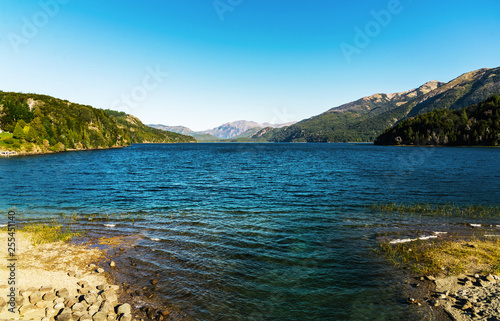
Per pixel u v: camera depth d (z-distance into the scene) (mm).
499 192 30906
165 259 13484
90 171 53250
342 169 56656
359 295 10453
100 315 8586
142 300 9992
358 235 17016
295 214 22062
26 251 14320
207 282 11359
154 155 112625
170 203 26172
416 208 23875
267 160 84438
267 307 9719
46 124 132500
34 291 10242
